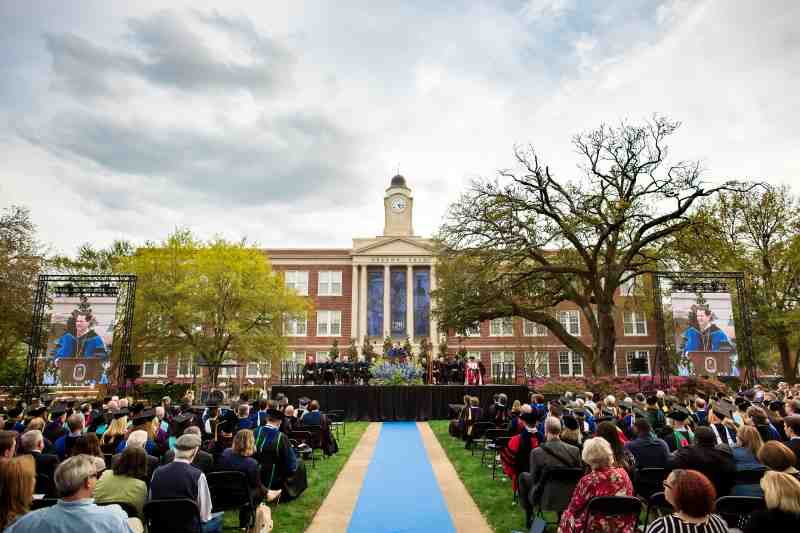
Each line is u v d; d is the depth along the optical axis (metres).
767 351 45.09
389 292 54.12
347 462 14.64
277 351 36.06
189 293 32.97
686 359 26.20
